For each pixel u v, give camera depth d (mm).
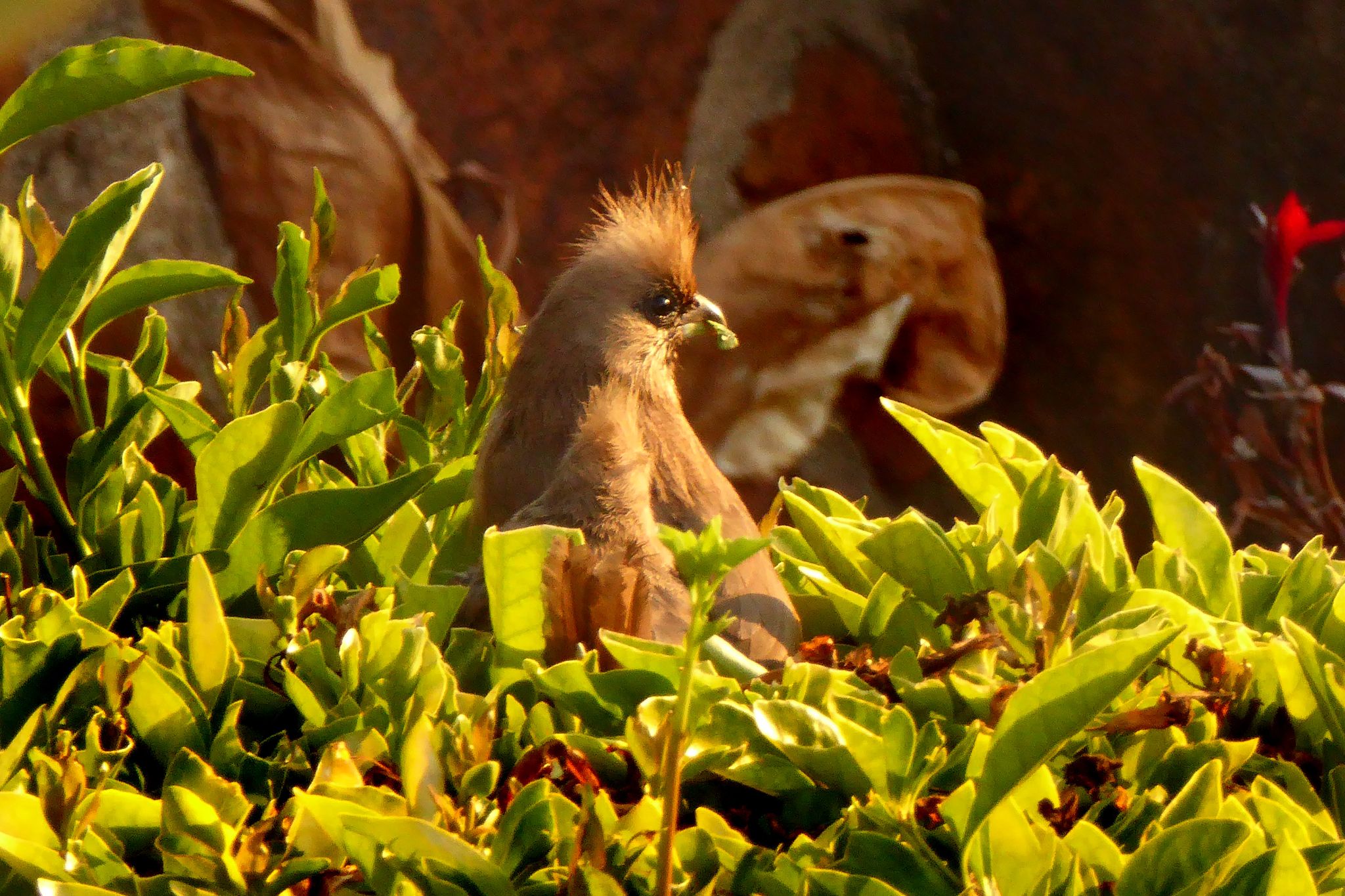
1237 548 9477
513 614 3639
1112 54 9570
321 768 3041
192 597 3344
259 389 4664
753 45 9305
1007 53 9586
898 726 2947
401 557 4336
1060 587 3400
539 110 8859
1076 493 4133
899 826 2934
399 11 8531
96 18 6879
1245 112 9570
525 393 4668
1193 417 9578
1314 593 4059
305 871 2859
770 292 8930
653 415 4707
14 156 6922
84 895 2682
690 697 3195
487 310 5090
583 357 4664
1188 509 4207
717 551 2311
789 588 4738
